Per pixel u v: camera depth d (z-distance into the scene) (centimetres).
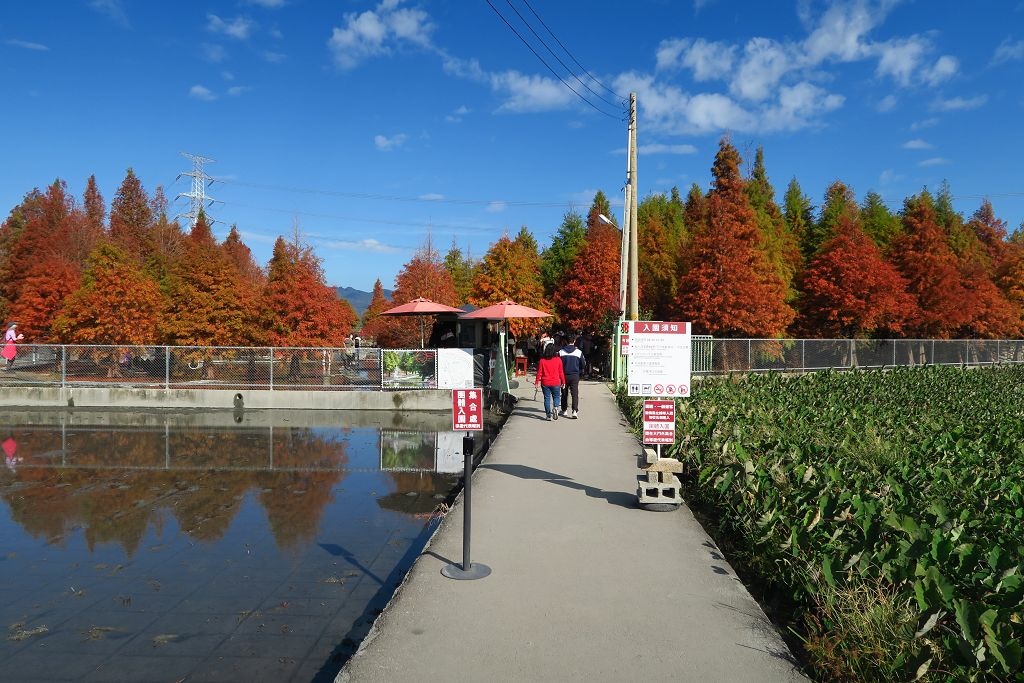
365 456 1362
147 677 486
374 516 920
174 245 5734
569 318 4331
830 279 3488
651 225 4397
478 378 2169
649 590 540
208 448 1459
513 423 1503
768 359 2905
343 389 2155
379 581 680
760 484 702
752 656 432
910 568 455
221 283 2889
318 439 1584
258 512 940
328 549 780
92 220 5647
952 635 386
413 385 2153
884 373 2789
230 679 484
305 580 682
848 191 6241
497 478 948
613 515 759
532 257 5422
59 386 2214
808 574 495
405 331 3984
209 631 562
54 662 508
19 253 4469
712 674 410
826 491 655
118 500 1006
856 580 475
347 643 542
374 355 2156
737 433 1007
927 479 774
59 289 3206
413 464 1278
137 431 1714
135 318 2786
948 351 3709
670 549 642
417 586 546
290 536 830
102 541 810
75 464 1280
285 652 526
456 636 458
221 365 2184
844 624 427
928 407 1603
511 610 500
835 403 1642
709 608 506
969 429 1201
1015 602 413
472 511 775
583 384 2458
